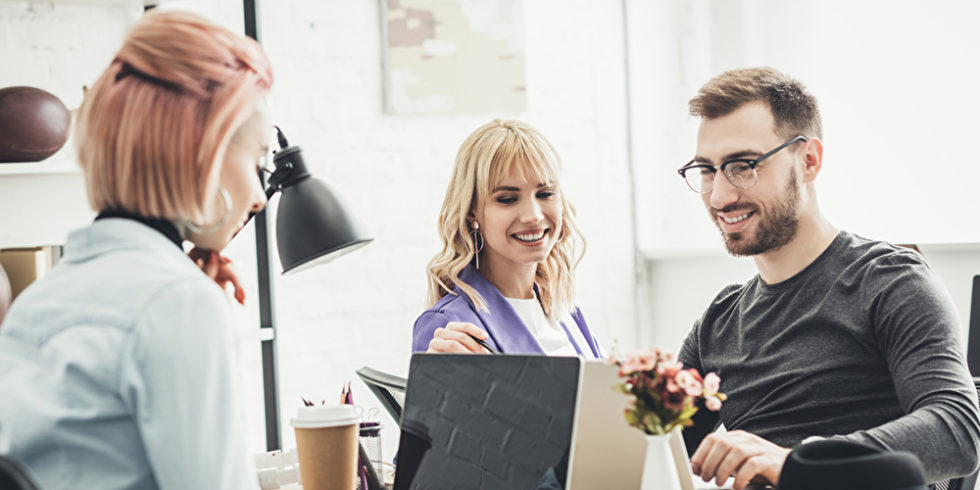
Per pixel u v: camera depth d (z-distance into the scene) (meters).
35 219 2.96
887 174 3.67
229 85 1.18
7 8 2.94
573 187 4.57
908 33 3.59
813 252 1.96
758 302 2.03
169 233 1.20
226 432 1.12
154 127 1.15
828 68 3.91
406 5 4.06
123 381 1.07
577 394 1.38
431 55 4.12
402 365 4.04
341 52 3.93
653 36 4.64
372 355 3.96
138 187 1.16
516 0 4.34
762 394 1.98
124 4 3.09
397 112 4.04
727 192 1.97
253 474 1.20
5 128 2.55
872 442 1.55
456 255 2.27
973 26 3.37
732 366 2.05
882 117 3.68
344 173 3.93
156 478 1.08
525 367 1.46
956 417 1.61
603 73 4.66
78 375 1.08
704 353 2.14
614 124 4.70
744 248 1.98
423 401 1.60
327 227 1.72
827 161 3.90
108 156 1.16
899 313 1.79
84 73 3.06
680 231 4.62
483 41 4.25
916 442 1.56
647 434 1.36
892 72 3.65
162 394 1.07
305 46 3.84
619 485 1.52
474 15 4.23
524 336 2.17
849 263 1.92
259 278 3.61
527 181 2.18
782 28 4.09
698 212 4.55
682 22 4.53
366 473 1.80
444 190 4.17
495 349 1.93
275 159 1.75
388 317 4.00
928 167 3.52
